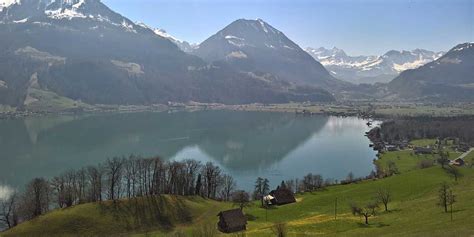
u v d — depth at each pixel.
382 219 112.62
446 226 84.88
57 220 130.38
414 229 89.06
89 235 127.12
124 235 130.25
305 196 177.88
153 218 140.12
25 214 148.38
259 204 166.88
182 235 121.81
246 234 113.88
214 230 122.25
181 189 177.50
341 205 148.25
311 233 106.75
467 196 115.50
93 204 140.88
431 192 144.75
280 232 106.50
